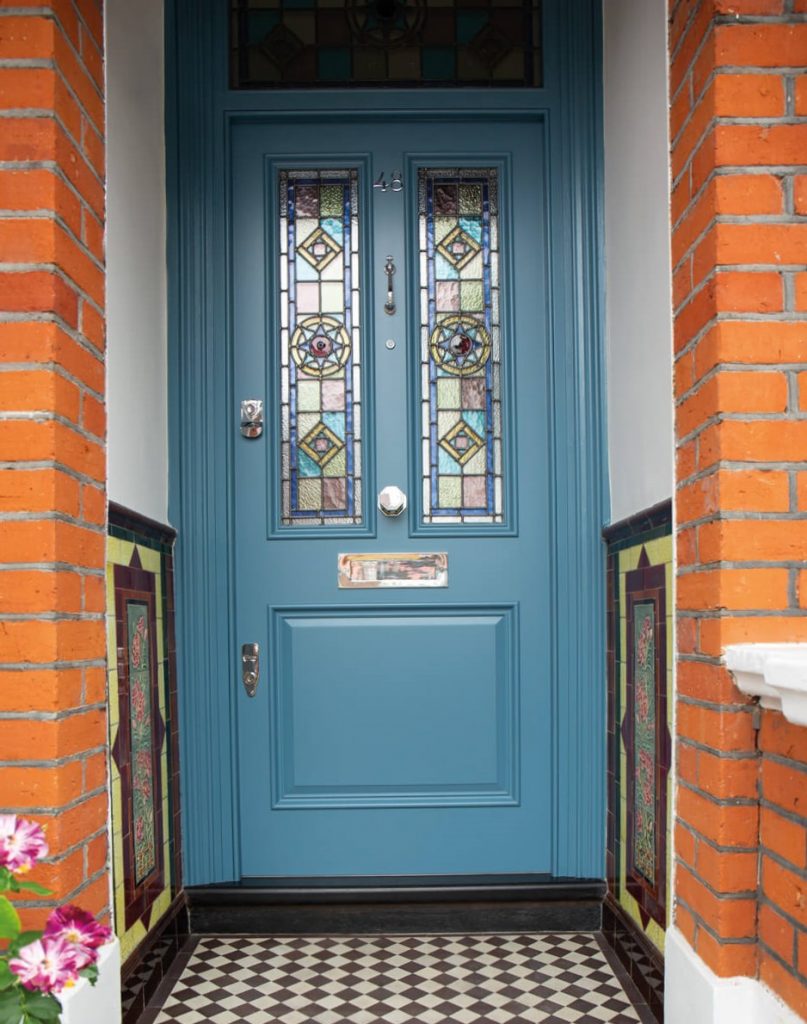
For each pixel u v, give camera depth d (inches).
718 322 65.1
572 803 99.2
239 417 101.9
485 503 102.7
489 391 103.5
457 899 98.7
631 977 85.8
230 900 98.1
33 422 63.2
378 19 103.0
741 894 63.6
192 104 101.2
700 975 65.2
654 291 80.7
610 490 99.2
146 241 92.2
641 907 84.5
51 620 62.6
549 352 101.5
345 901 98.4
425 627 101.6
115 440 79.4
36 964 49.1
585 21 102.1
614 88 96.3
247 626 101.1
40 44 64.4
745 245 65.2
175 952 91.9
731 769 63.8
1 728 62.4
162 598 94.1
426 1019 78.6
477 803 100.8
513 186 103.7
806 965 56.7
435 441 103.0
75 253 68.1
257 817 100.3
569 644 99.8
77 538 67.2
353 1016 79.2
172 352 99.9
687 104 71.5
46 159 64.2
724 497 64.6
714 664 65.2
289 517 102.6
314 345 103.2
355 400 103.0
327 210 104.1
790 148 65.5
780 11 65.8
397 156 103.7
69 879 63.8
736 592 64.3
